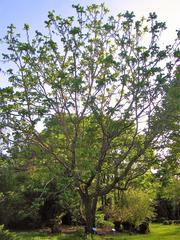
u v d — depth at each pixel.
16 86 21.05
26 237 26.62
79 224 39.56
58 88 20.22
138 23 20.98
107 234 31.23
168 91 19.42
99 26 21.36
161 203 62.16
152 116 20.12
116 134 19.94
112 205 36.53
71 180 19.31
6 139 21.39
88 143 20.62
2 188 33.31
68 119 20.91
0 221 38.69
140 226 35.44
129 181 22.42
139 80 19.88
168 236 30.59
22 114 20.80
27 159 21.56
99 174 20.41
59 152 21.20
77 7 21.06
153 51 19.88
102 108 20.70
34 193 36.16
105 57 20.09
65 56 21.27
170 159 21.45
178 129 20.17
